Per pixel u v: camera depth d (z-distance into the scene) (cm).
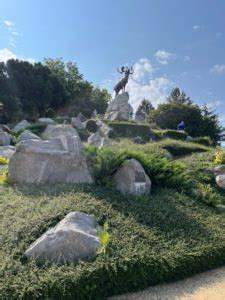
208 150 2250
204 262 679
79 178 930
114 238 646
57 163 933
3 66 4644
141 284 578
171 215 819
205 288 611
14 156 957
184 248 680
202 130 5269
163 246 670
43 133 2609
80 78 6638
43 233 636
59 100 5225
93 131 3097
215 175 1397
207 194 1034
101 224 698
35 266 543
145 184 934
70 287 504
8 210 728
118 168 959
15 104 4284
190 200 970
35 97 4812
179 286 611
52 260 566
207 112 5647
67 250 580
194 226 798
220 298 577
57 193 822
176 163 1131
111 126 3080
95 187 891
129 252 607
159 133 3212
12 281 499
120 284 555
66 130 1130
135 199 854
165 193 976
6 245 593
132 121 3809
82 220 654
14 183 937
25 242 607
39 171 926
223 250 730
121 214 754
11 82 4653
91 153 1019
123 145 1975
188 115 5325
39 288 488
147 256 607
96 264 552
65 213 698
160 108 5531
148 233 700
